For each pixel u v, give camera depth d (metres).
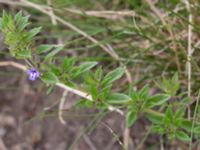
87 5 0.43
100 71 0.29
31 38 0.27
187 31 0.38
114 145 0.42
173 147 0.40
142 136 0.41
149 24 0.39
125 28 0.40
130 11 0.39
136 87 0.39
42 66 0.28
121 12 0.39
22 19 0.27
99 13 0.41
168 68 0.38
